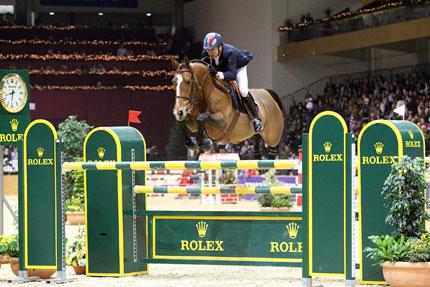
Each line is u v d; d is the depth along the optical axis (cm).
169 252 1181
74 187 2075
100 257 1186
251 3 4438
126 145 1202
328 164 1022
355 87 3728
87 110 4375
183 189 1134
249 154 3431
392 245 991
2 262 1225
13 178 3634
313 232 1030
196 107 1142
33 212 1179
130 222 1194
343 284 1081
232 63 1172
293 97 4266
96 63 4509
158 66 4559
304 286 1034
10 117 1465
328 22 3956
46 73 4359
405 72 3881
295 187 1068
